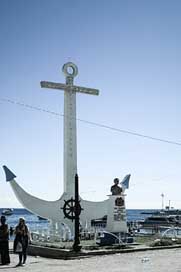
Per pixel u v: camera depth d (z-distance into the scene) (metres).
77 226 22.81
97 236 30.12
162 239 28.22
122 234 27.33
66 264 19.09
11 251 27.16
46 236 28.83
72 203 31.22
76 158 32.31
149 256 21.48
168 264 18.23
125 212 28.08
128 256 21.67
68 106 32.62
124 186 32.34
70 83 32.81
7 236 19.89
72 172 31.98
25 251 19.31
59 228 30.84
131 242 27.23
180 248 25.67
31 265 19.11
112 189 28.31
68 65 32.94
